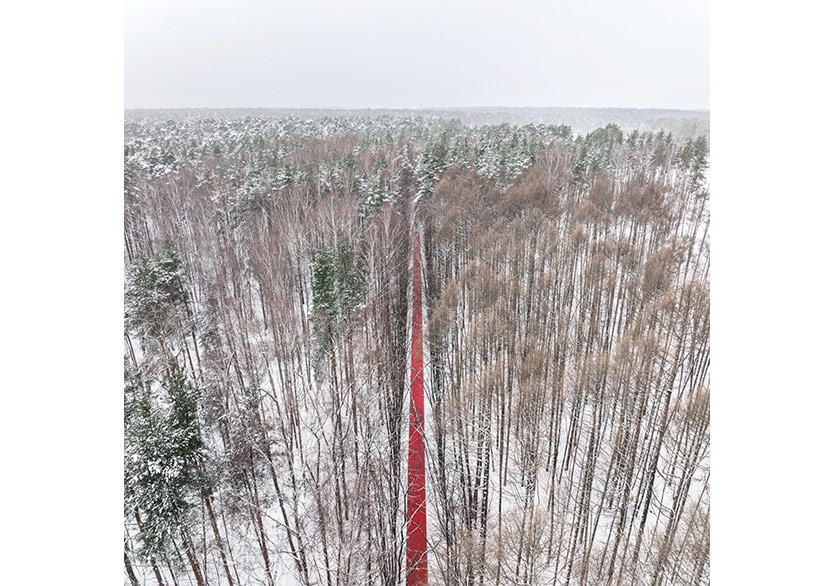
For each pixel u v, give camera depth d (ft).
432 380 135.95
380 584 87.76
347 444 101.76
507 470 114.62
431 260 181.27
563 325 143.02
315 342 128.26
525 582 83.66
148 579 91.66
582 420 118.21
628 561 96.17
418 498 105.29
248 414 103.14
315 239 164.25
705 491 96.63
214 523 89.15
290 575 91.30
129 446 81.76
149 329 121.70
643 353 114.73
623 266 155.74
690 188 171.01
